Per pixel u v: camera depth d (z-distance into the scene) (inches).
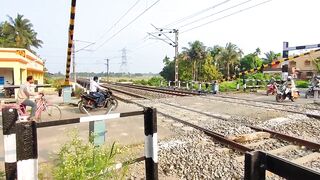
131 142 281.1
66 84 876.0
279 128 362.3
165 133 330.0
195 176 202.2
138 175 198.8
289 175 62.1
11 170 110.1
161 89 1298.0
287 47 976.3
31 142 109.7
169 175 204.7
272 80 869.8
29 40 2564.0
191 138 307.0
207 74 2819.9
